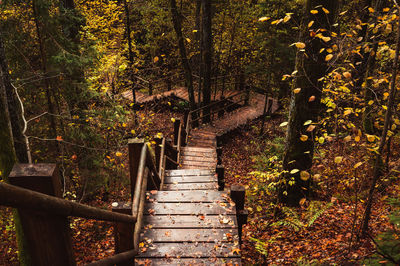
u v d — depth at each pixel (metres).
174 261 3.17
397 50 3.60
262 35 13.92
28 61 8.33
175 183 5.70
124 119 10.41
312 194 7.43
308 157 6.79
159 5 18.12
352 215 6.07
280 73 14.78
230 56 19.70
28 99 8.73
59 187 1.23
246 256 5.68
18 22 8.45
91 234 9.18
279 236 6.04
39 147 8.84
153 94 20.34
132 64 15.88
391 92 3.69
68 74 8.86
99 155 9.61
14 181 1.12
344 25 11.33
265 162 9.92
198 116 15.65
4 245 8.32
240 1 17.33
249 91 18.17
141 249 3.32
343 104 6.30
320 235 5.71
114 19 17.33
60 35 8.95
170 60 20.66
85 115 9.73
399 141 8.81
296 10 13.58
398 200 3.99
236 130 15.66
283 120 16.39
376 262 3.19
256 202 8.38
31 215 1.15
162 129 16.12
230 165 12.95
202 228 3.72
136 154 3.86
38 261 1.27
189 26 19.69
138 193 3.45
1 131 4.68
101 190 11.80
